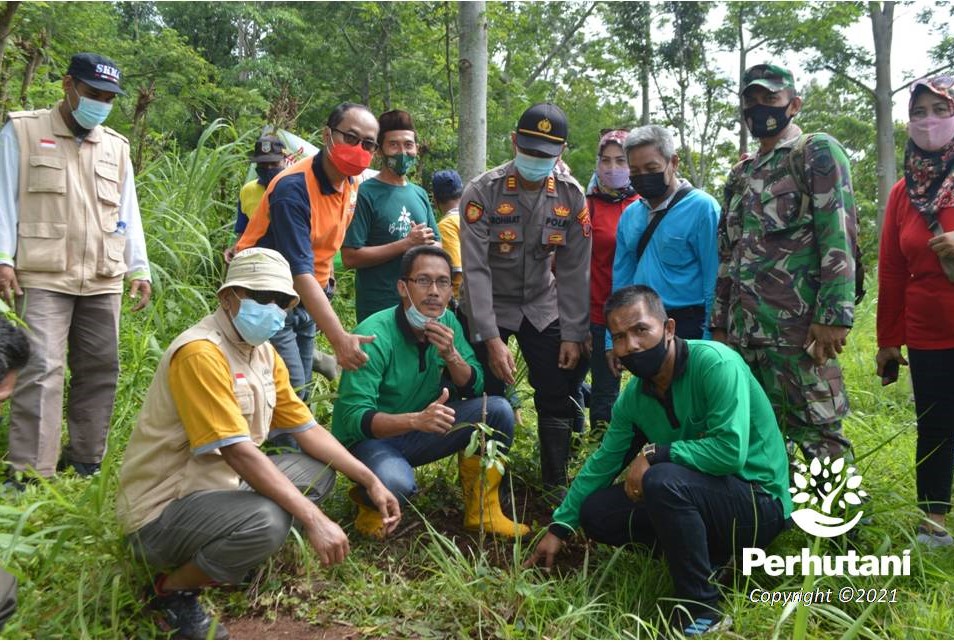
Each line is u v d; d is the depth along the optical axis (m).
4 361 2.14
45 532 2.80
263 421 2.79
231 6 17.20
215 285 5.91
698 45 26.11
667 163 3.87
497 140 16.84
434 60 14.70
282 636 2.75
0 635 2.42
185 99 14.84
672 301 3.99
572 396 4.25
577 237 3.85
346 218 3.94
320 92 15.95
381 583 3.06
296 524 3.34
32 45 5.55
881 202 20.25
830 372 3.52
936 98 3.49
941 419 3.62
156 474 2.68
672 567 3.04
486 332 3.71
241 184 6.84
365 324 3.63
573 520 3.38
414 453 3.62
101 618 2.65
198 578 2.64
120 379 4.46
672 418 3.24
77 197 3.80
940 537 3.57
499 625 2.84
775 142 3.54
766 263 3.50
